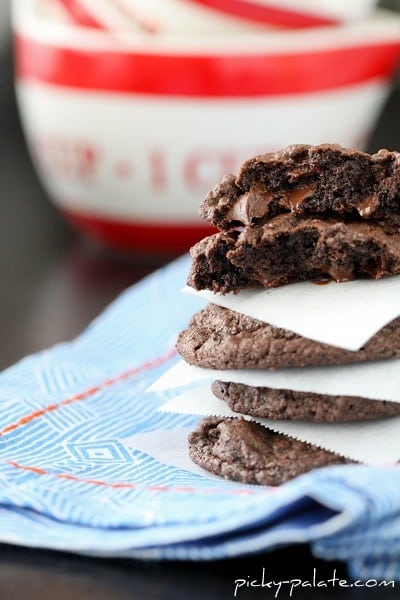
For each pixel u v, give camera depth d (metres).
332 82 0.55
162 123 0.54
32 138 0.58
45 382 0.44
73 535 0.33
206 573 0.32
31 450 0.39
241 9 0.54
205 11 0.54
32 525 0.34
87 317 0.52
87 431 0.40
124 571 0.33
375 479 0.32
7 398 0.41
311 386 0.36
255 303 0.37
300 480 0.32
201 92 0.54
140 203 0.56
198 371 0.37
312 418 0.36
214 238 0.37
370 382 0.36
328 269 0.37
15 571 0.33
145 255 0.58
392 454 0.36
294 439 0.37
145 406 0.42
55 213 0.66
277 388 0.36
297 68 0.54
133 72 0.54
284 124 0.55
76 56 0.54
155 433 0.40
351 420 0.37
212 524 0.32
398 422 0.37
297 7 0.55
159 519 0.33
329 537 0.32
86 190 0.56
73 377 0.44
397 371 0.36
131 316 0.49
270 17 0.54
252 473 0.36
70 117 0.55
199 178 0.55
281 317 0.36
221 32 0.54
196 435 0.38
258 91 0.54
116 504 0.34
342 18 0.56
